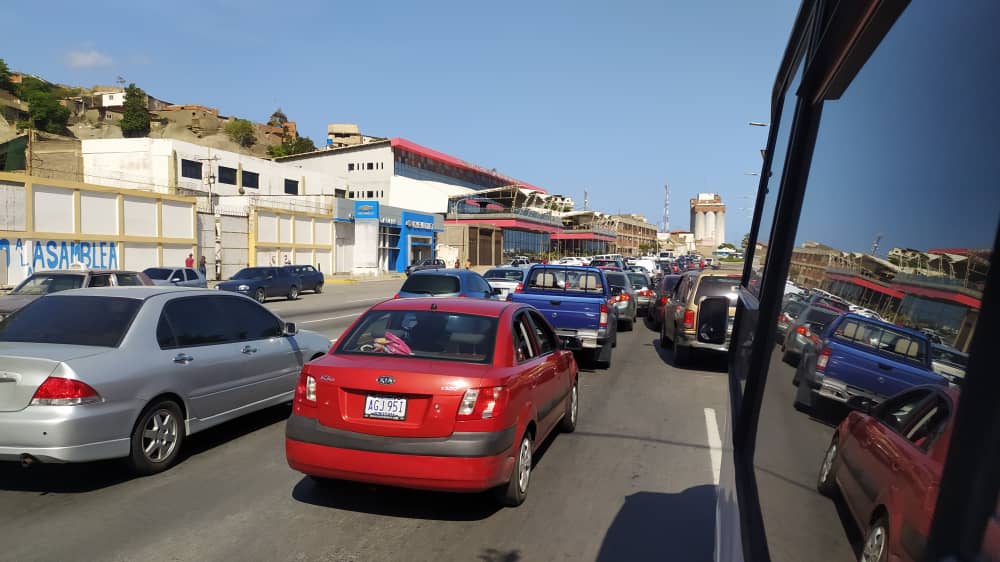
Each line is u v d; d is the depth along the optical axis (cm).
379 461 460
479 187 9944
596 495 538
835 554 108
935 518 71
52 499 509
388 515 488
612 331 1252
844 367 113
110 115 11750
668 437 729
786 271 186
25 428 490
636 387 1035
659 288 1948
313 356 804
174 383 586
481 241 7062
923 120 92
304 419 485
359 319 565
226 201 4659
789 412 147
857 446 104
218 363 641
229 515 482
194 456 626
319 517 480
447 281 1458
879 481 93
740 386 250
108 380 525
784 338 167
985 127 70
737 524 187
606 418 822
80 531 449
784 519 139
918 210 90
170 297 629
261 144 12469
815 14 193
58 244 2866
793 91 244
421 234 5931
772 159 306
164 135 11012
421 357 504
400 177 7612
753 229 352
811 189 173
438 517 486
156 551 419
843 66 152
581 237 9631
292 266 3156
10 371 501
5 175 2644
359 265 5206
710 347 1163
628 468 613
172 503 504
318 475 481
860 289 113
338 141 12525
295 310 2342
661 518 489
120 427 533
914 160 94
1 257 2634
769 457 162
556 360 651
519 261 6209
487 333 528
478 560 416
